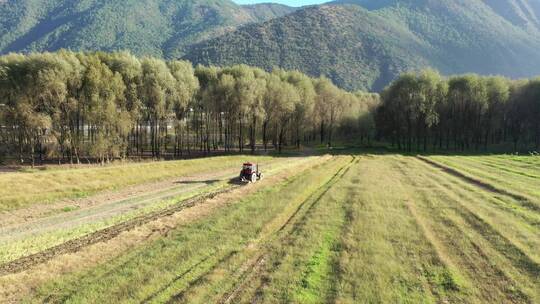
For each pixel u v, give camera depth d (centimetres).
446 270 1714
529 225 2441
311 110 9975
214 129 9769
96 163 6844
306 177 4547
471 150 10412
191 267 1758
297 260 1823
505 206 2941
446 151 10081
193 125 9288
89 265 1819
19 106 6272
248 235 2241
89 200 3434
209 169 5734
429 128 11169
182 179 4738
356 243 2069
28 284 1614
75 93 6806
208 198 3416
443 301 1443
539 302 1435
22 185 3503
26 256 1991
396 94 10619
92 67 6775
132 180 4344
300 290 1510
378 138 13812
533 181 4153
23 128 6531
